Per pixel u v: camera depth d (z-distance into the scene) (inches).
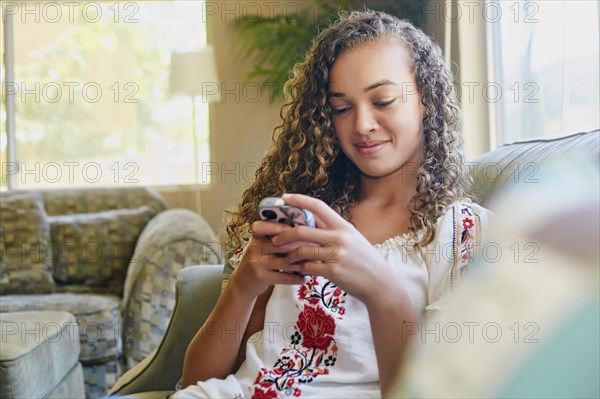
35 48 167.6
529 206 14.1
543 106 90.1
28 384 72.6
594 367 11.3
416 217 39.9
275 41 151.9
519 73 96.1
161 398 50.4
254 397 36.3
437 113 42.8
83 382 96.3
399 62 41.3
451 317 13.7
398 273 38.0
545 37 88.8
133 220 129.3
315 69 43.6
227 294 38.0
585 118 78.0
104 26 168.4
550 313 12.0
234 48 163.2
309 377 36.5
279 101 163.6
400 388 13.4
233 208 50.2
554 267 12.5
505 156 51.0
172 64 145.3
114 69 169.0
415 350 14.4
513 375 11.9
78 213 135.0
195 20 168.1
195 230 106.3
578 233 12.8
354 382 36.1
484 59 100.8
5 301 112.7
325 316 37.5
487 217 39.0
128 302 105.3
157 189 164.9
